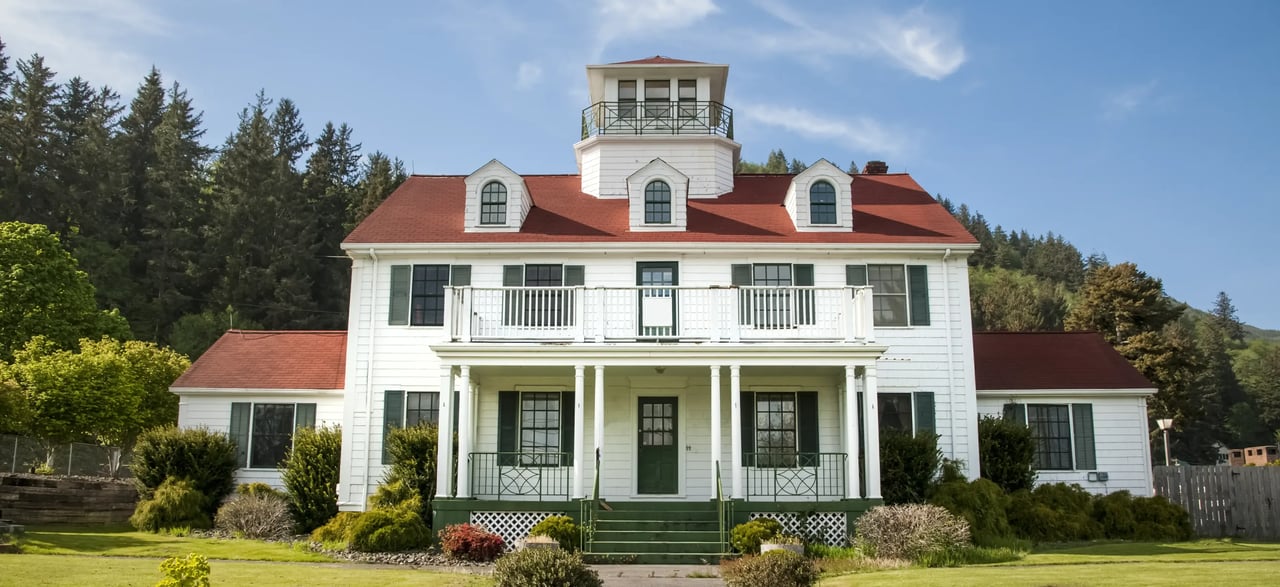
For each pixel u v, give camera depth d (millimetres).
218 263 57094
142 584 12609
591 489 22844
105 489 23328
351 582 13938
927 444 21859
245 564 16203
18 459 29875
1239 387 85062
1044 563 16719
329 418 24750
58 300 36031
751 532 18516
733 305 21188
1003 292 94812
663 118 28000
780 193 27625
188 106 68938
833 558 17906
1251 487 23781
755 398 23422
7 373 26312
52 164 54031
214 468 23391
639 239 24156
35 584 12273
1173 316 45000
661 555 18406
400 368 23656
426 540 19688
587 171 28141
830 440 23141
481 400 23391
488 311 23297
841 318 21375
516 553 12984
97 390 26734
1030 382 24891
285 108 76625
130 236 57188
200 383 24859
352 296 24078
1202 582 13227
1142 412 24797
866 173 30234
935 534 17500
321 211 65938
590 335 21297
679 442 23156
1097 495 23828
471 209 24797
